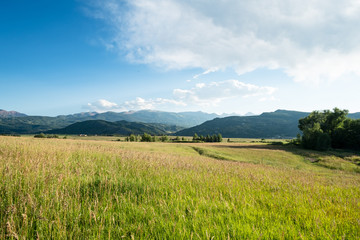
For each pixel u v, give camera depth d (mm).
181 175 7465
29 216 3121
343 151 65062
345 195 6172
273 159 42906
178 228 3021
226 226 3248
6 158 6910
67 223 3059
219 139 148875
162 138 132375
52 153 9117
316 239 3021
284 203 4773
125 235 2787
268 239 2916
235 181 7133
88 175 5648
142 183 5703
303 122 85625
